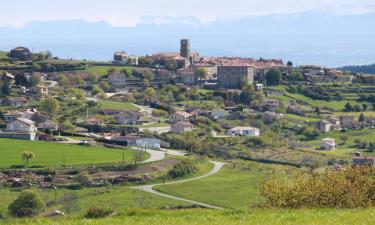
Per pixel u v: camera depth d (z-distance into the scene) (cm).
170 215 8519
